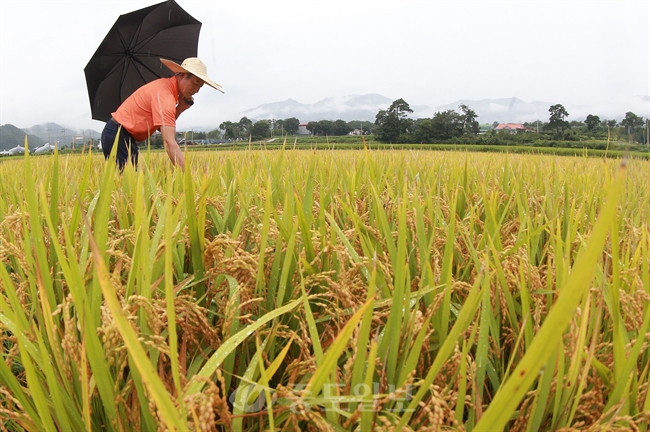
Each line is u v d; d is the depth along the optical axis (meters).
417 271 1.58
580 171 4.40
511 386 0.64
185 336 1.17
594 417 1.07
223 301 1.36
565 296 0.59
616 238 1.04
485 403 1.23
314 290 1.50
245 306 1.33
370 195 2.27
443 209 2.26
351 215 1.67
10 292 1.13
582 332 0.94
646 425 1.01
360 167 3.25
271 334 1.20
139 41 7.59
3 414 1.12
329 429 0.88
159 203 1.88
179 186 2.38
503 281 1.34
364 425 0.85
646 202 2.81
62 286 1.46
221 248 1.46
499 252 1.61
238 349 1.29
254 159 3.52
